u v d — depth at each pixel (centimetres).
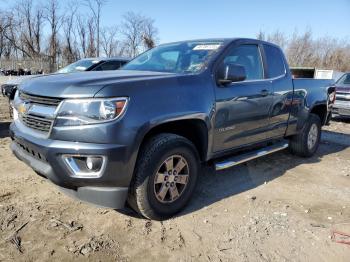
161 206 328
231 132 395
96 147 277
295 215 364
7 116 832
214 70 374
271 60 473
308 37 3991
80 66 895
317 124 585
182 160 339
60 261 268
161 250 289
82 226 318
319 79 588
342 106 1035
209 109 355
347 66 3853
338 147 701
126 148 286
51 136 287
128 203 330
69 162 284
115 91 285
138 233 311
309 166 541
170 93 321
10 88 776
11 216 327
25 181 409
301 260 287
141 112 295
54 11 5269
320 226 343
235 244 304
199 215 352
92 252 281
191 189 354
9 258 267
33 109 308
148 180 310
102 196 293
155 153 311
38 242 290
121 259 275
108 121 279
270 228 334
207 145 367
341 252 302
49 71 3691
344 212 378
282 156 589
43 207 348
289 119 505
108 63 907
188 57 400
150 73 357
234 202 387
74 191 303
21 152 332
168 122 320
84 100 279
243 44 428
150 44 4266
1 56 4753
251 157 437
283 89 477
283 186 446
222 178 462
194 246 297
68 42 4278
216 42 418
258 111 429
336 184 467
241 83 406
